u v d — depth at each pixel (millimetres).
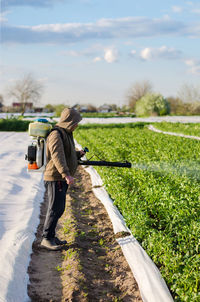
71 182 4770
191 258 4309
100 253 5348
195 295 3654
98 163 5184
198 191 7133
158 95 69375
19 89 80375
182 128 31203
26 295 3979
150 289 4176
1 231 5676
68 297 3906
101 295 4137
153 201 6652
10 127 34844
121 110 107625
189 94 73438
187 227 5250
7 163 12586
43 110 105562
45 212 7258
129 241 5512
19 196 8000
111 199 8109
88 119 54250
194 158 12328
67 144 4934
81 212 7266
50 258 5031
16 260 4641
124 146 14883
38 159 4863
